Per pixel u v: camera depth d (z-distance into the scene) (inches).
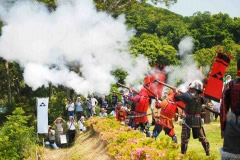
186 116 403.2
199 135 404.2
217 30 2039.9
